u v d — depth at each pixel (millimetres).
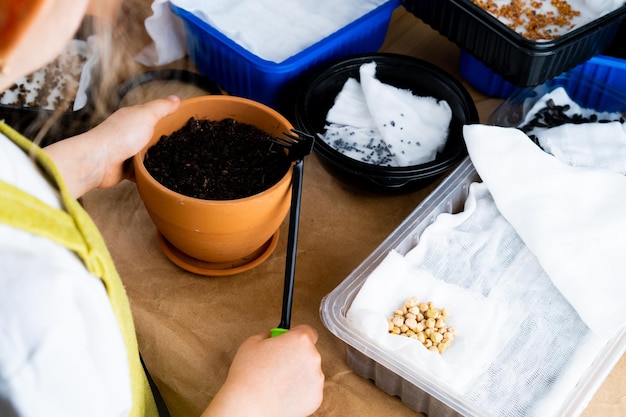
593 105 988
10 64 570
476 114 942
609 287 822
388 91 964
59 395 603
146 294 858
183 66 1044
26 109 940
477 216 879
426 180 901
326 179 955
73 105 940
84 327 607
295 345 752
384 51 1083
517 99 976
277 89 976
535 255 850
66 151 783
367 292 811
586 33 919
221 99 865
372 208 931
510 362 794
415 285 824
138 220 911
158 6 978
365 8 1055
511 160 885
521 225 859
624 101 968
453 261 851
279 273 878
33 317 584
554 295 833
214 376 812
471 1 955
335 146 949
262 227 819
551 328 814
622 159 909
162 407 794
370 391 813
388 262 826
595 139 923
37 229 588
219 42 970
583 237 845
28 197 592
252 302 857
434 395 762
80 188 801
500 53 933
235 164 850
